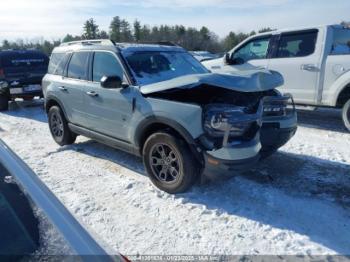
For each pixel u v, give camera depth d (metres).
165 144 3.68
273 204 3.56
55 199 1.69
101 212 3.48
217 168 3.36
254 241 2.95
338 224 3.17
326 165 4.64
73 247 1.35
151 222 3.29
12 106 10.80
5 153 2.08
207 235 3.05
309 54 6.48
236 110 3.37
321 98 6.40
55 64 5.71
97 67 4.70
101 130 4.69
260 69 4.19
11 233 1.40
